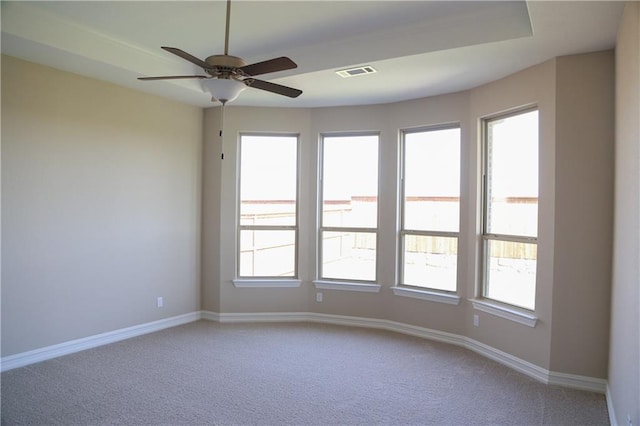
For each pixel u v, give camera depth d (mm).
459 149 4594
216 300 5391
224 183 5352
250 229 5449
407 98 4867
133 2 3100
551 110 3523
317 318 5391
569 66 3439
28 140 3773
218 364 3916
